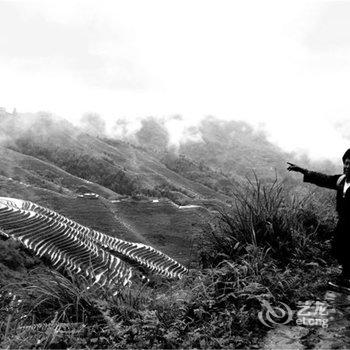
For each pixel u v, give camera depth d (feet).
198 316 13.94
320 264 17.89
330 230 20.53
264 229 18.67
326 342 11.84
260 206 19.25
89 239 228.43
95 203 411.54
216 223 19.85
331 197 24.77
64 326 14.14
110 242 254.88
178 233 349.82
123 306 14.73
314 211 21.29
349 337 11.97
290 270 16.74
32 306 15.64
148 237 337.52
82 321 14.38
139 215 396.78
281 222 18.97
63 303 15.57
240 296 14.55
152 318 13.80
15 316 15.20
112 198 463.83
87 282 16.22
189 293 15.58
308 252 18.26
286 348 11.78
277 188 20.08
